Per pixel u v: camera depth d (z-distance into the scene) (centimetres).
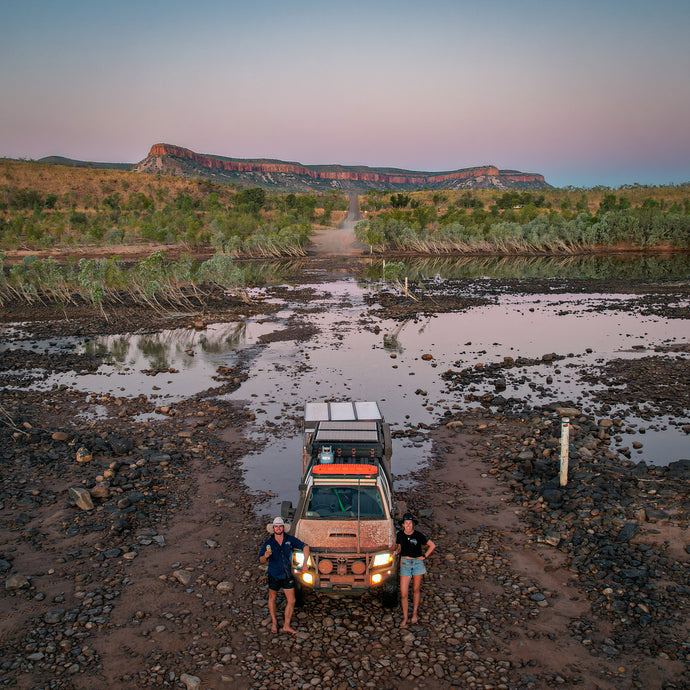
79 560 896
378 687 620
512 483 1180
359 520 784
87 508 1073
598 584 809
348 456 895
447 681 627
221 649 685
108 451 1364
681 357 2209
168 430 1545
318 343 2656
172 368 2245
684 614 724
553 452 1291
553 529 973
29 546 938
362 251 8394
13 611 755
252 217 11712
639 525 958
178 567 881
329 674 640
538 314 3338
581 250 7631
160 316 3494
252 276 5750
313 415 1038
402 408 1702
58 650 680
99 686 621
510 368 2144
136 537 976
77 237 9200
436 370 2136
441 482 1208
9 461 1296
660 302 3638
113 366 2305
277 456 1362
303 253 8012
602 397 1756
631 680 618
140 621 741
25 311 3728
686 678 615
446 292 4316
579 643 686
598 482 1120
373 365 2220
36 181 14325
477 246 7956
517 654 670
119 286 4050
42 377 2128
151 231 9050
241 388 1942
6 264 6259
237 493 1166
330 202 16825
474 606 772
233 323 3259
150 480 1206
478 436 1473
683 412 1619
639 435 1448
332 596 807
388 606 767
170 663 661
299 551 746
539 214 11606
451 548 934
